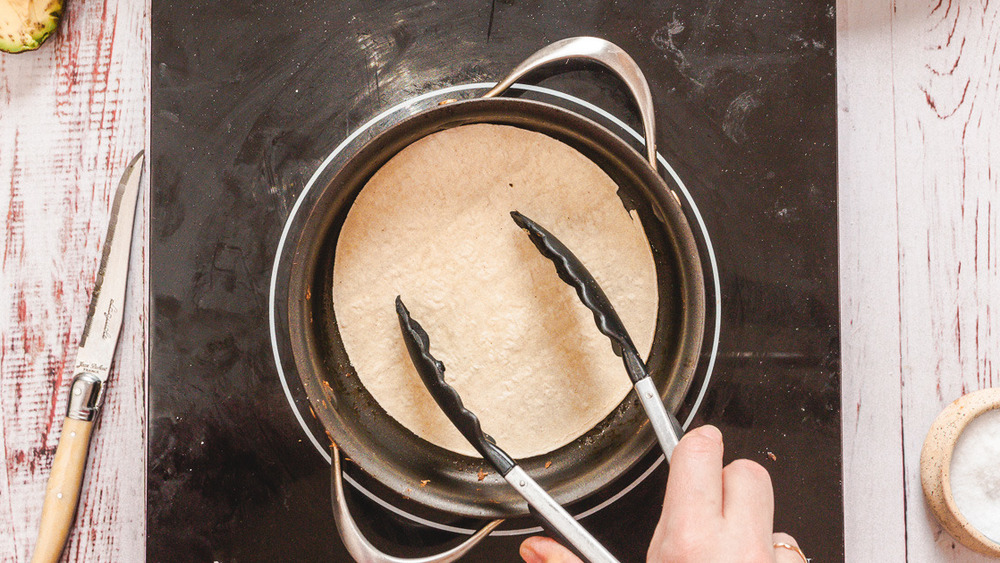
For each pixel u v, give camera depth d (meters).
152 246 0.80
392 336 0.78
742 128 0.81
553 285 0.78
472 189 0.78
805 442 0.80
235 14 0.81
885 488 0.85
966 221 0.85
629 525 0.80
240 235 0.80
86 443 0.82
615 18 0.82
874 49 0.85
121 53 0.85
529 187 0.78
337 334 0.79
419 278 0.78
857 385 0.86
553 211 0.78
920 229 0.86
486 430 0.78
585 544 0.64
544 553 0.67
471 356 0.78
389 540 0.80
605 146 0.74
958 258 0.85
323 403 0.73
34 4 0.81
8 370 0.85
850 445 0.86
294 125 0.81
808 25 0.82
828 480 0.80
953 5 0.86
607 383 0.79
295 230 0.80
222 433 0.80
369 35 0.81
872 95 0.86
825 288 0.81
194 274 0.80
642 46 0.82
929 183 0.86
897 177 0.86
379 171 0.78
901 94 0.86
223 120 0.80
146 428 0.79
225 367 0.80
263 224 0.80
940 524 0.84
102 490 0.84
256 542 0.79
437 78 0.81
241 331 0.80
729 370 0.81
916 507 0.85
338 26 0.81
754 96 0.82
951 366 0.85
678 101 0.82
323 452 0.80
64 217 0.85
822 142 0.81
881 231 0.86
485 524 0.80
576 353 0.79
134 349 0.84
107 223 0.85
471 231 0.78
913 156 0.86
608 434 0.78
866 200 0.85
